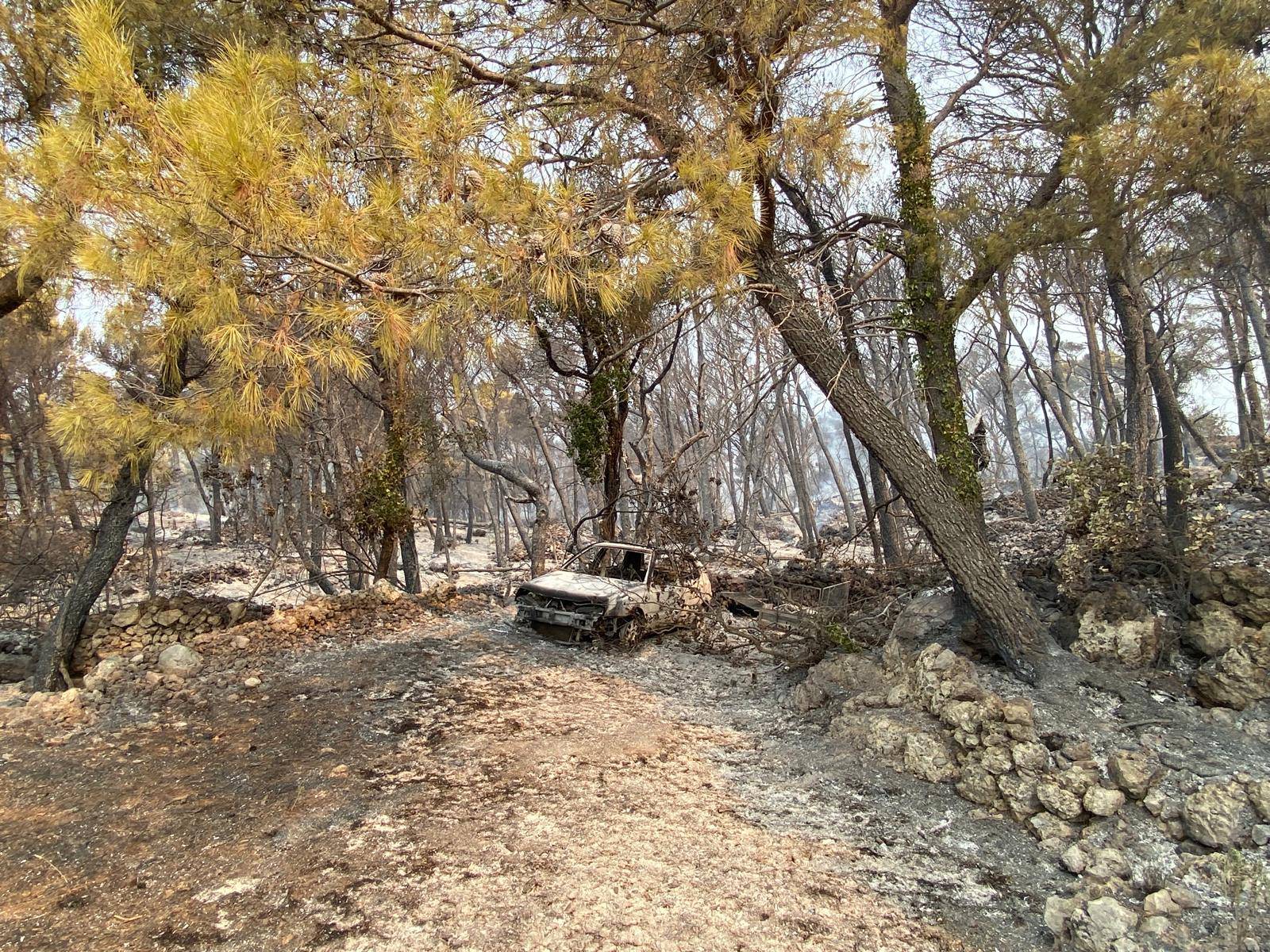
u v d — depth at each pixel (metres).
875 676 6.65
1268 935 3.14
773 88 5.67
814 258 7.14
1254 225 7.26
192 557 23.94
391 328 3.88
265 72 4.11
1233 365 22.86
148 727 6.35
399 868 4.06
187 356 6.35
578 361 16.66
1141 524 6.38
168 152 3.31
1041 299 13.27
